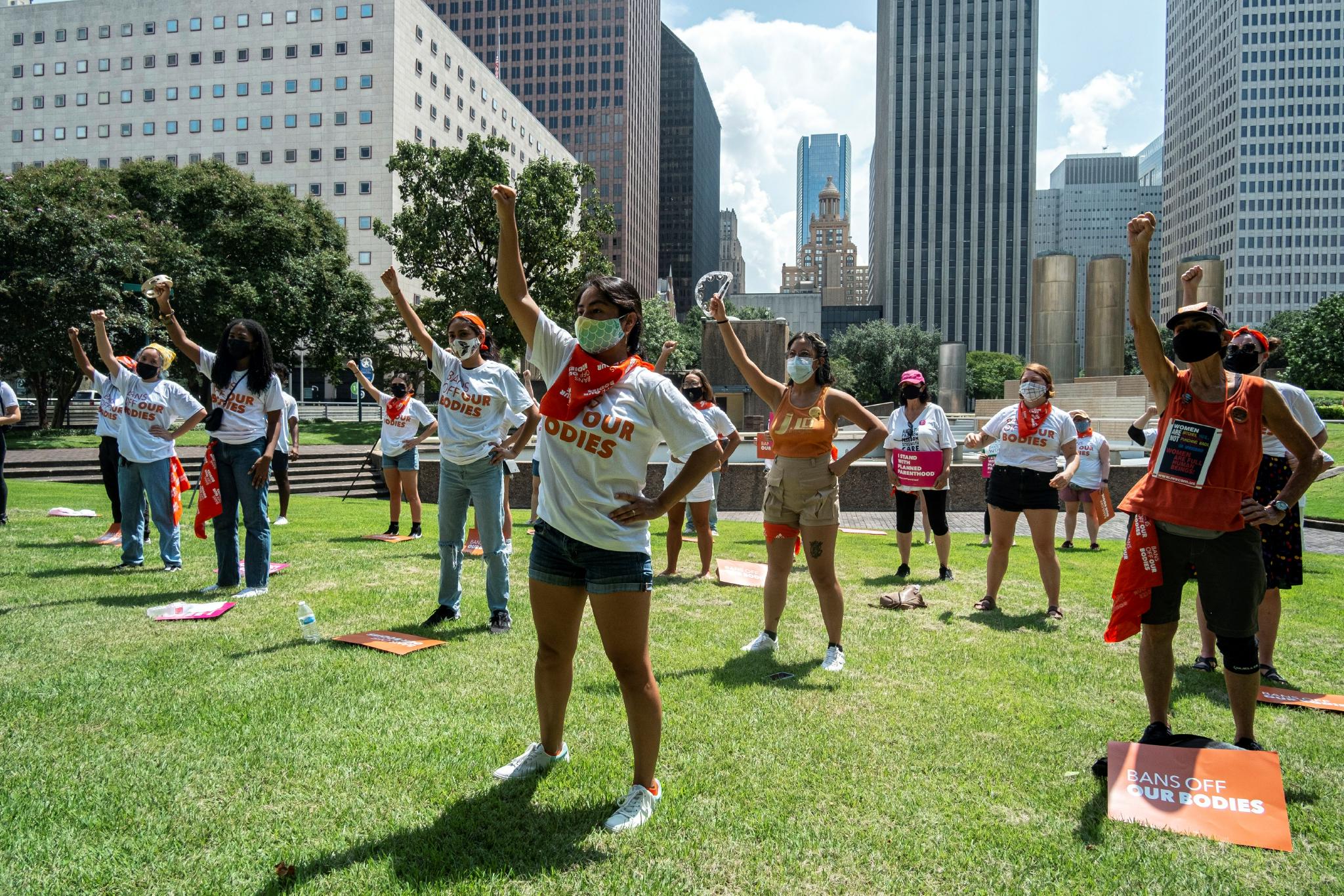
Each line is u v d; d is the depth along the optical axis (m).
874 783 3.29
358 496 19.22
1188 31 163.50
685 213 182.00
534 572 3.09
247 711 3.81
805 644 5.35
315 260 43.00
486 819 2.90
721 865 2.66
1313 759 3.64
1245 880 2.66
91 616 5.47
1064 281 36.62
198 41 75.44
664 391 2.92
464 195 38.44
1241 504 3.47
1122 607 3.63
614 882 2.52
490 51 137.62
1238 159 141.00
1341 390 56.53
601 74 134.75
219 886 2.44
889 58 125.31
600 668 4.67
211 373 6.46
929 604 6.70
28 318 28.62
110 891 2.40
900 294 123.25
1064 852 2.80
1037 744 3.72
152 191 40.25
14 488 15.15
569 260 39.31
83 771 3.17
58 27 77.69
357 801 3.01
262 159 74.12
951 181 122.31
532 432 5.56
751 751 3.56
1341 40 137.38
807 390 5.00
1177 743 3.50
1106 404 30.75
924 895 2.53
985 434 6.64
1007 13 121.06
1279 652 5.49
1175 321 3.51
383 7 72.50
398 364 56.75
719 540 10.78
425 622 5.53
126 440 7.09
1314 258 138.75
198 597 6.14
